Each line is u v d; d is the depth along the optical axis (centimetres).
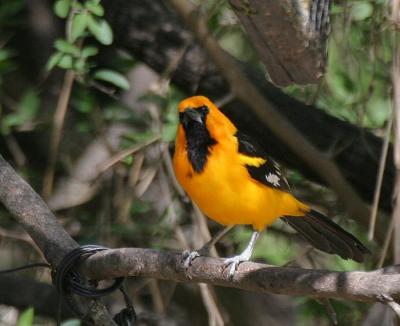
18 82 1396
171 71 1208
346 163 1205
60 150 1346
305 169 1264
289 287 665
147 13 1236
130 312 784
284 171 1276
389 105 1092
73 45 1135
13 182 852
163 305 1384
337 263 1277
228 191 878
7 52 1219
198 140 877
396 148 870
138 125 1299
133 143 1229
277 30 692
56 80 1360
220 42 1382
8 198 842
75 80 1336
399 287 592
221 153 873
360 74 1179
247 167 881
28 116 1209
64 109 1195
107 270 772
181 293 1482
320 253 1359
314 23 729
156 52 1237
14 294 1348
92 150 1356
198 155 876
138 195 1276
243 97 1027
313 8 727
